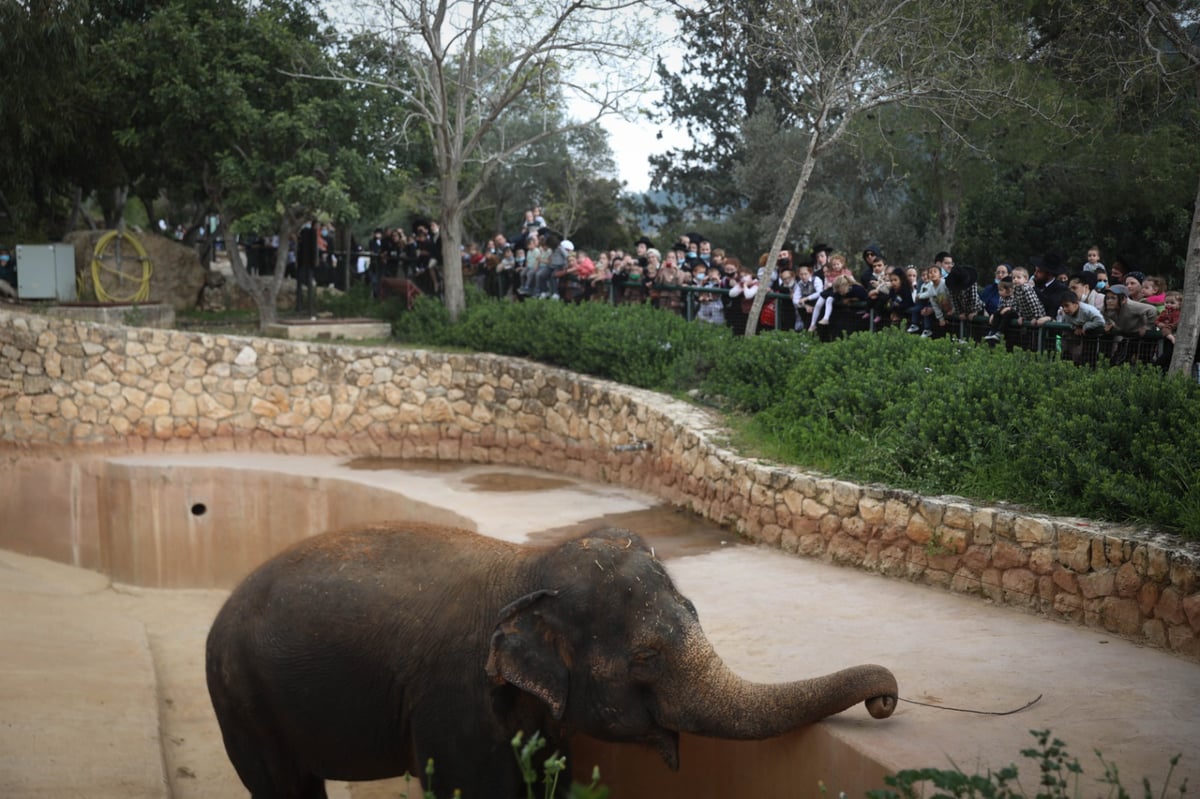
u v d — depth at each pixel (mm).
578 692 5359
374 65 21562
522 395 17172
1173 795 5176
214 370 18484
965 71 14906
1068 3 14922
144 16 22234
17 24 18922
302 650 6086
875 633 8102
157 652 13844
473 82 20375
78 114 22219
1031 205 21859
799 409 12617
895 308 14078
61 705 9508
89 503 17484
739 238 29875
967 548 9023
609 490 14930
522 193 36625
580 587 5387
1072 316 11930
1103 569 7898
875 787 5570
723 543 11602
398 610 6000
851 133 17234
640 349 16016
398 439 18141
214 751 10367
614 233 38312
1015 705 6418
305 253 22859
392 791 9797
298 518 16516
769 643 7969
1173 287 20109
